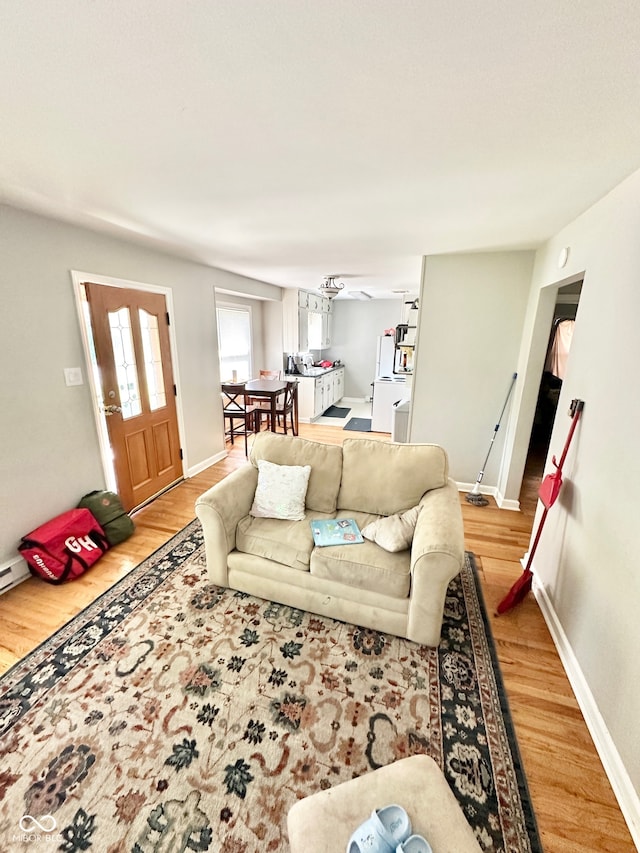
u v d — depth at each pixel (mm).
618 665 1337
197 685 1604
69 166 1603
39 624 1942
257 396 5203
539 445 5230
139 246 3025
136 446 3160
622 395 1494
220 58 967
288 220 2361
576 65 973
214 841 1120
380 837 826
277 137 1377
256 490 2320
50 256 2316
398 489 2199
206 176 1713
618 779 1255
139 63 983
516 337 3312
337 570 1857
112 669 1677
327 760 1334
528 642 1873
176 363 3609
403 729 1443
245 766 1311
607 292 1720
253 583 2076
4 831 1138
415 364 3615
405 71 1011
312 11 826
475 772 1309
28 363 2238
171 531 2873
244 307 5883
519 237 2684
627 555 1348
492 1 792
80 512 2494
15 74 1019
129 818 1170
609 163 1510
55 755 1339
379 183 1784
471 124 1276
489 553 2645
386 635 1878
